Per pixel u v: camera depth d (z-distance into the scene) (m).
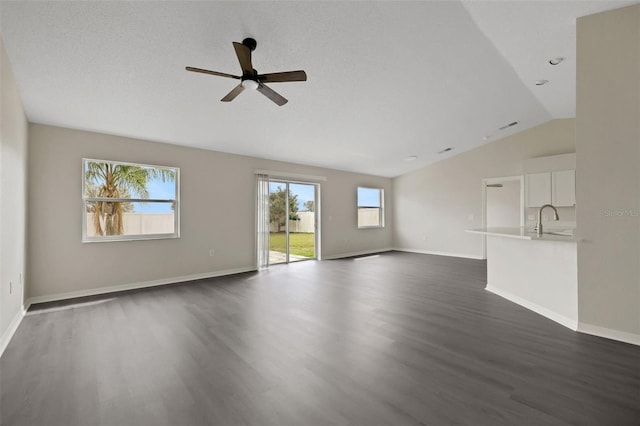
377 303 3.70
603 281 2.65
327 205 7.38
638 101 2.49
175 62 2.93
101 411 1.69
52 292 3.84
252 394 1.84
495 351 2.39
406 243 8.74
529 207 6.21
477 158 7.22
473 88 4.12
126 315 3.29
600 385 1.91
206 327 2.94
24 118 3.43
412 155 7.01
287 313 3.34
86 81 3.06
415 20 2.74
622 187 2.56
